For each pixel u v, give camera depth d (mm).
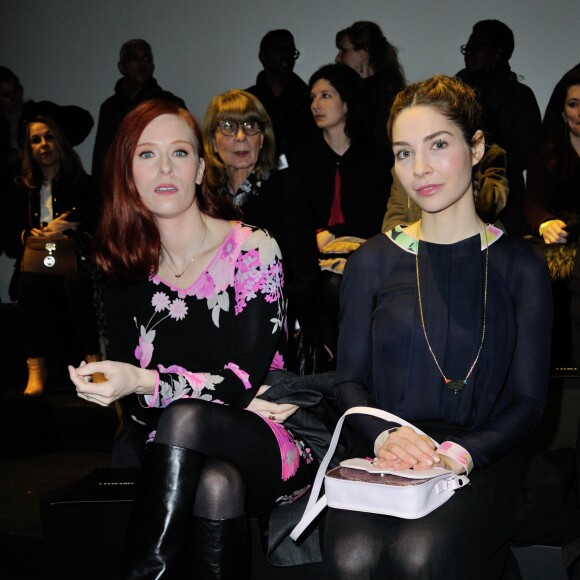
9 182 4582
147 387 1668
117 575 1941
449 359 1675
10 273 4801
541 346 1680
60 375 4094
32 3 4898
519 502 1661
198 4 4691
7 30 4945
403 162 1689
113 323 1921
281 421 1807
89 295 3877
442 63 4309
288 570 1833
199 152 1861
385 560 1432
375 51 4117
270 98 4367
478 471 1599
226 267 1854
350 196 3615
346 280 1795
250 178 3076
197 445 1571
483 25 3811
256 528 1837
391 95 4066
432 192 1661
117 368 1621
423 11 4297
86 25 4852
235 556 1566
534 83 4184
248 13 4621
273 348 1812
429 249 1735
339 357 1779
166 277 1891
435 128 1642
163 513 1521
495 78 3832
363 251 1791
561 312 3012
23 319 3867
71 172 4090
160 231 1860
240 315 1816
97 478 2150
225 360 1848
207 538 1548
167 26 4754
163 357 1879
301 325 3109
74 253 3922
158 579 1497
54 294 4039
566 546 1791
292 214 3059
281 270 1874
